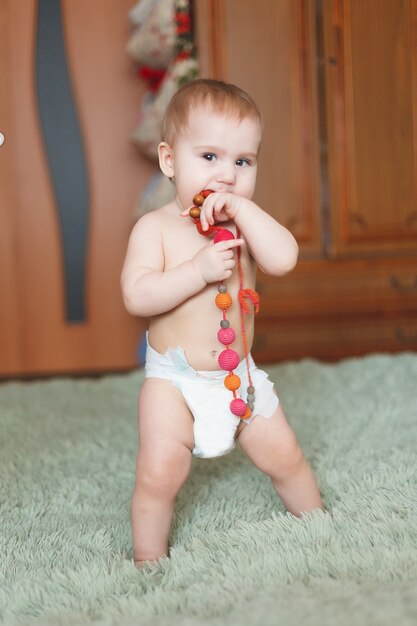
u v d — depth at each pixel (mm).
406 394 2098
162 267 1197
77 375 3168
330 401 2080
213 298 1165
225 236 1153
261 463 1209
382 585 924
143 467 1127
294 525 1132
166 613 922
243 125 1167
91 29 3164
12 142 3143
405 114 2795
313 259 2809
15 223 3174
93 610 952
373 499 1280
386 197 2824
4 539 1205
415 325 2904
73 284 3227
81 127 3188
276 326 2824
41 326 3223
